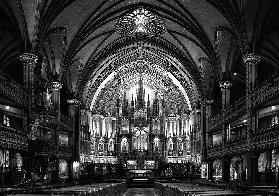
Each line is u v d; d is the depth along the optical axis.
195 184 27.83
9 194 15.88
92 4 35.84
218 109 46.69
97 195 19.03
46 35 33.12
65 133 46.59
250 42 30.03
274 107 32.47
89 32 39.19
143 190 40.88
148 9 39.91
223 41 36.69
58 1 31.42
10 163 33.84
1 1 27.80
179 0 36.41
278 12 29.14
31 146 28.80
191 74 46.06
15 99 27.00
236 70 42.22
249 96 29.77
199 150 49.06
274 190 18.34
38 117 31.75
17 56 37.66
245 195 14.98
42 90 34.19
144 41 46.66
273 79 26.53
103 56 46.47
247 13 29.39
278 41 35.00
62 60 37.94
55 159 36.56
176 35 43.59
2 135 24.22
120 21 41.62
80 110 47.03
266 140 26.39
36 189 19.69
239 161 41.62
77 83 45.47
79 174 46.03
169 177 49.62
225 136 38.06
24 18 28.52
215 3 32.47
